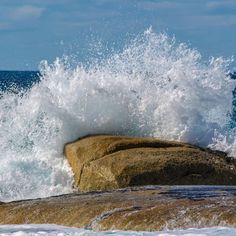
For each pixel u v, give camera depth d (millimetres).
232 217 23672
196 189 30094
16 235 22562
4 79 185000
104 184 39250
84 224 25625
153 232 22516
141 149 40562
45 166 45188
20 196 43500
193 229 22859
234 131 47656
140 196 28312
